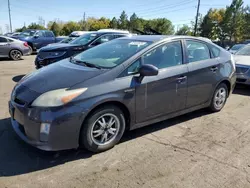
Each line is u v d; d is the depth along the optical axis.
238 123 4.50
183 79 4.01
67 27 77.94
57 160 3.14
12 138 3.62
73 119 2.96
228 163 3.20
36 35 16.72
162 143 3.67
